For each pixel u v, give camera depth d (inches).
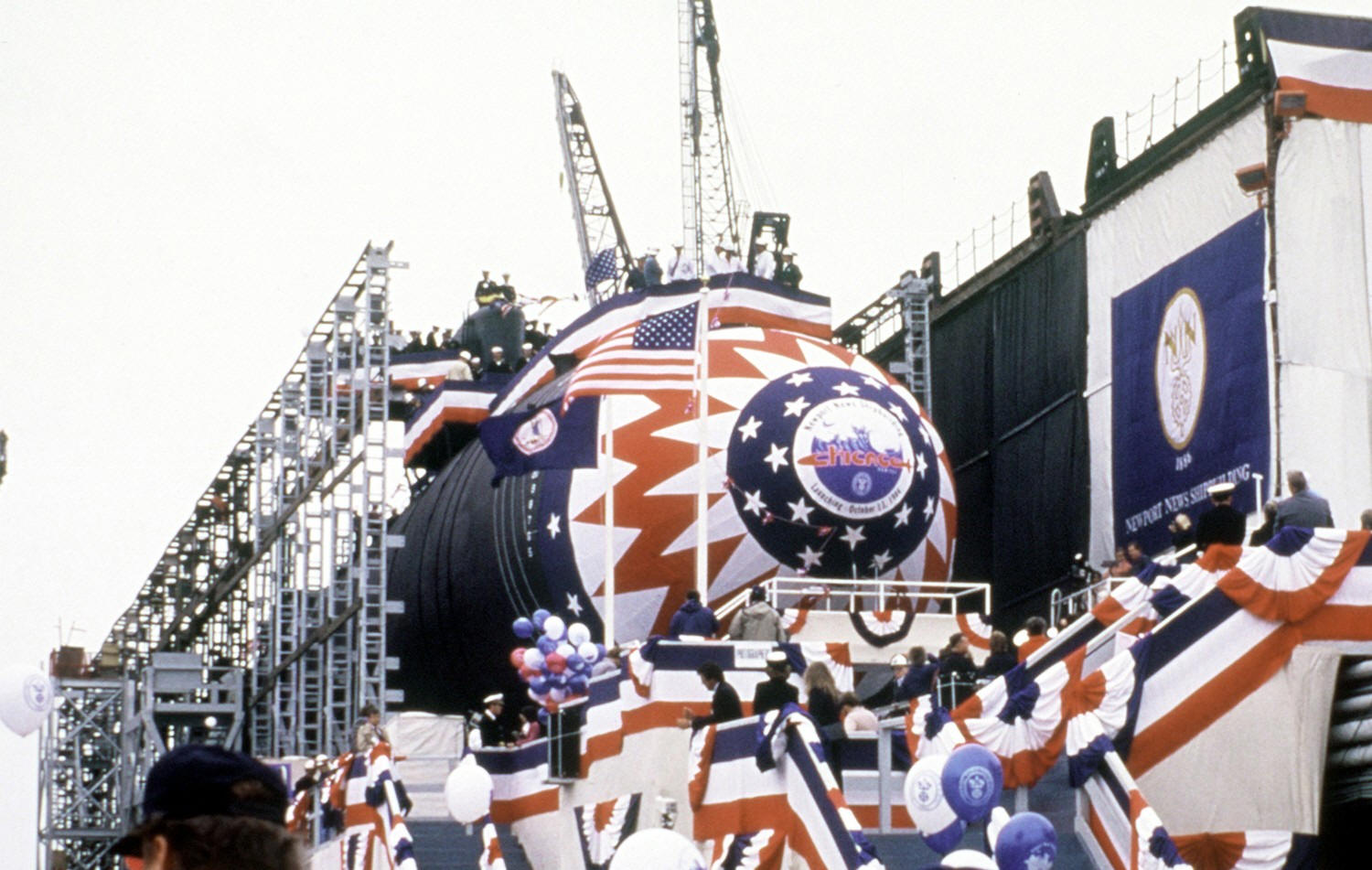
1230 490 903.7
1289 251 1269.7
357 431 1631.4
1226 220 1338.6
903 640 1243.8
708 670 910.4
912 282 1818.4
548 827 1163.3
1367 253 1250.0
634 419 1448.1
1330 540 822.5
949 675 978.1
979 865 476.1
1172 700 805.9
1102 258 1514.5
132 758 1959.9
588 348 1609.3
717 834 865.5
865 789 920.9
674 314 1200.8
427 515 1809.8
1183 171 1392.7
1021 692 808.3
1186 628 812.6
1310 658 818.2
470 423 1863.9
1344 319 1245.7
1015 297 1674.5
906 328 1814.7
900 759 919.0
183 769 186.7
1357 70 1277.1
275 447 1893.5
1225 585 815.1
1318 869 918.4
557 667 1075.9
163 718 1930.4
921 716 818.8
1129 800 756.0
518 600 1561.3
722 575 1417.3
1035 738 803.4
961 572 1784.0
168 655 1900.8
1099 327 1515.7
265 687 1822.1
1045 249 1620.3
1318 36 1283.2
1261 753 810.2
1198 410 1362.0
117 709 2090.3
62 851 2097.7
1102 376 1510.8
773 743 816.9
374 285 1576.0
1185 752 805.2
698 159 2305.6
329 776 1211.9
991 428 1720.0
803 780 802.8
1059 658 886.4
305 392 1752.0
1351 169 1262.3
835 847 768.9
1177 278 1397.6
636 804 1028.5
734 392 1444.4
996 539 1708.9
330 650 1624.0
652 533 1427.2
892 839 887.7
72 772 2137.1
